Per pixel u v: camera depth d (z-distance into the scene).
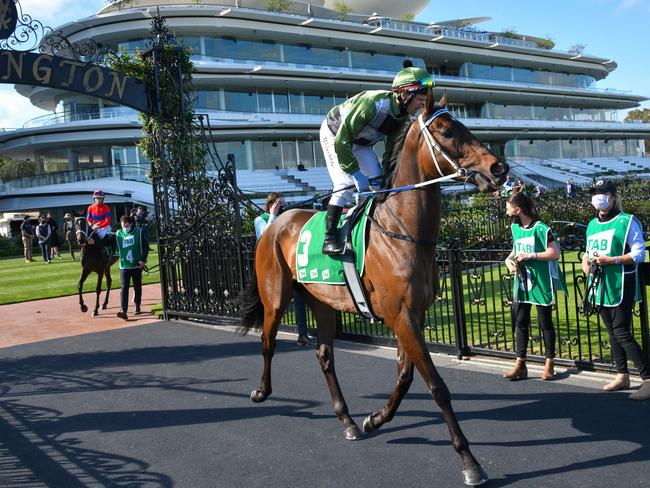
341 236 4.21
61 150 41.75
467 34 61.03
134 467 4.03
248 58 46.53
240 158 43.00
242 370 6.32
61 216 36.84
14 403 5.61
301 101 47.66
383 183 4.02
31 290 14.31
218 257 8.84
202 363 6.72
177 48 9.80
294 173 42.97
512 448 3.90
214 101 43.84
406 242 3.73
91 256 10.45
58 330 9.27
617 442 3.84
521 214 5.34
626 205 18.00
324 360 4.61
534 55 63.25
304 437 4.39
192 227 9.20
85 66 9.12
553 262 5.27
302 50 49.28
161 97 9.76
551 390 5.01
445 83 52.72
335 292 4.37
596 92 67.06
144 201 33.47
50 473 4.00
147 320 9.79
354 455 4.00
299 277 4.65
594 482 3.35
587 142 65.56
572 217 16.86
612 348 4.88
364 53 52.69
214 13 43.75
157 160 9.87
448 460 3.81
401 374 4.05
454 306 6.28
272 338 5.11
